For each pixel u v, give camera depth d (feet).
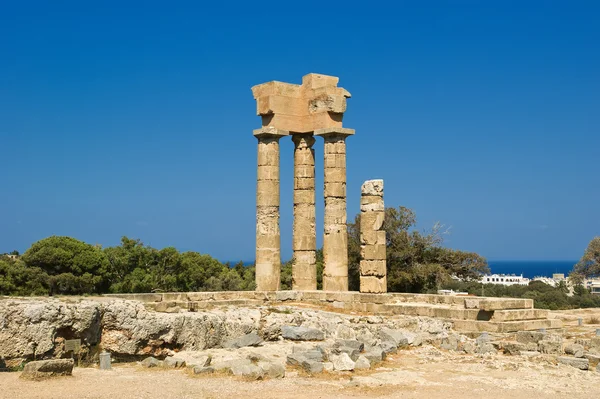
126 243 215.72
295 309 97.66
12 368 65.10
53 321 67.56
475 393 59.47
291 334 83.66
